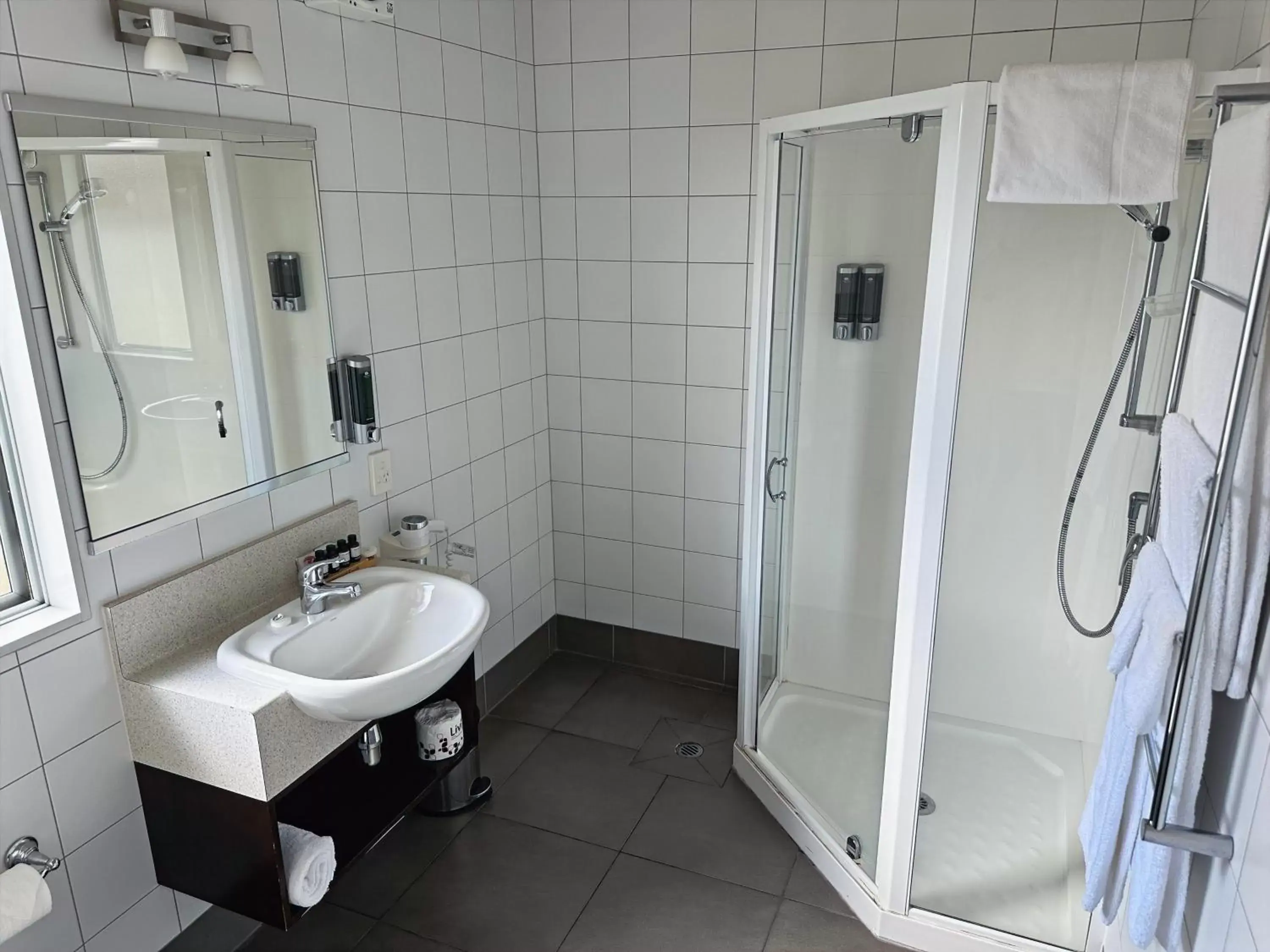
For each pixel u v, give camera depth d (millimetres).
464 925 2186
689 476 3088
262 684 1719
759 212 2312
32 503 1621
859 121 1996
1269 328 1157
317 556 2115
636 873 2355
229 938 2086
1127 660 1501
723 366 2922
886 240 2154
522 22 2814
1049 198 1447
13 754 1589
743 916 2215
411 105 2375
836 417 2359
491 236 2779
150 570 1802
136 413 1724
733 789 2689
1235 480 1193
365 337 2301
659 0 2691
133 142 1657
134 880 1855
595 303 3041
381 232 2316
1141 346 1981
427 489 2617
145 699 1736
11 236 1478
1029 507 2191
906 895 2115
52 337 1561
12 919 1470
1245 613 1234
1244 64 1680
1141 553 1590
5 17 1442
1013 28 2385
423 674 1761
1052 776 2391
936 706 2184
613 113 2840
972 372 2137
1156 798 1284
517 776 2754
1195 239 1600
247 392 1957
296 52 2004
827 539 2410
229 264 1881
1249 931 1169
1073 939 2051
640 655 3379
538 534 3283
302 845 1850
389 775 2287
